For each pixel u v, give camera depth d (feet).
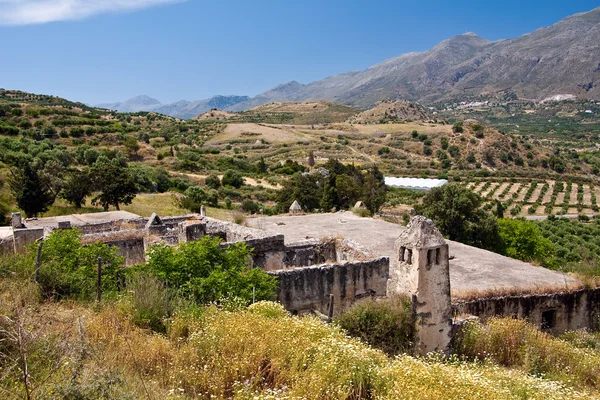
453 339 41.75
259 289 42.86
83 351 24.53
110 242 61.93
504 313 53.26
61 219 99.50
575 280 60.44
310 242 63.77
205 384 24.79
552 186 398.01
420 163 455.63
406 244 40.14
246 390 22.59
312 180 184.34
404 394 24.06
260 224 98.27
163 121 593.01
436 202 114.01
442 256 39.86
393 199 283.79
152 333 32.99
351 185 173.47
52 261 42.68
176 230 67.92
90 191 147.33
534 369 39.99
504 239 108.47
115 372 22.98
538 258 101.86
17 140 266.98
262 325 31.40
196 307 35.58
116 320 31.63
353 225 98.37
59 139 333.83
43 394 19.44
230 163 368.89
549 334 52.90
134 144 338.13
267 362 27.84
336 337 32.22
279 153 467.93
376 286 54.65
